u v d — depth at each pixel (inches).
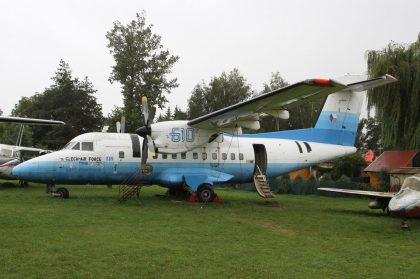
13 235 375.2
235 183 775.7
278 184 1077.1
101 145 693.3
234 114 640.4
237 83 2416.3
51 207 566.3
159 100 1656.0
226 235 420.2
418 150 976.9
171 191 781.9
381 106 959.0
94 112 2276.1
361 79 607.8
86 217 488.4
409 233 473.1
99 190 890.1
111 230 416.2
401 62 941.8
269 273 290.2
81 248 336.8
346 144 821.9
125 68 1605.6
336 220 560.7
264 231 453.4
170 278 272.4
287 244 388.8
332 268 310.3
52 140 2102.6
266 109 633.6
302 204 773.9
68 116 2177.7
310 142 805.2
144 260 309.9
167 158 708.0
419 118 928.9
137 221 478.3
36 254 314.2
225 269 296.4
